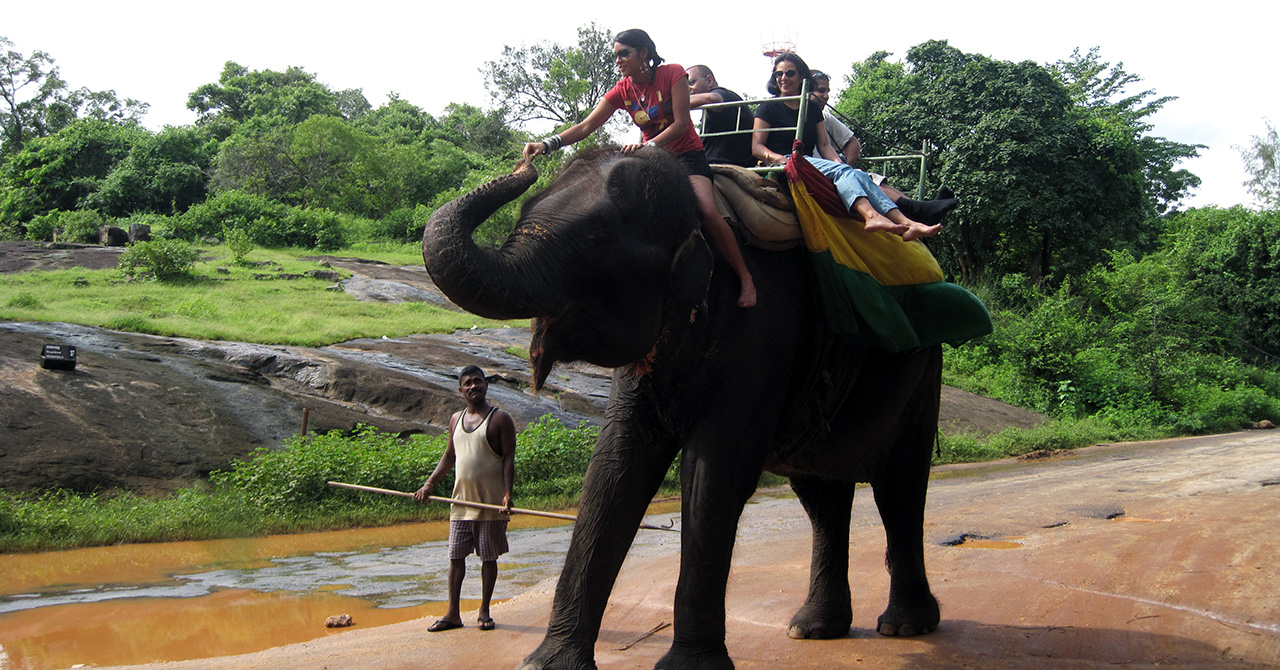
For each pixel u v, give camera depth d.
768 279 3.33
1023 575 5.25
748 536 8.21
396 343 17.25
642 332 2.88
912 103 29.36
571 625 3.12
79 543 8.19
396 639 4.49
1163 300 31.70
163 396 11.67
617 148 3.04
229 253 27.22
